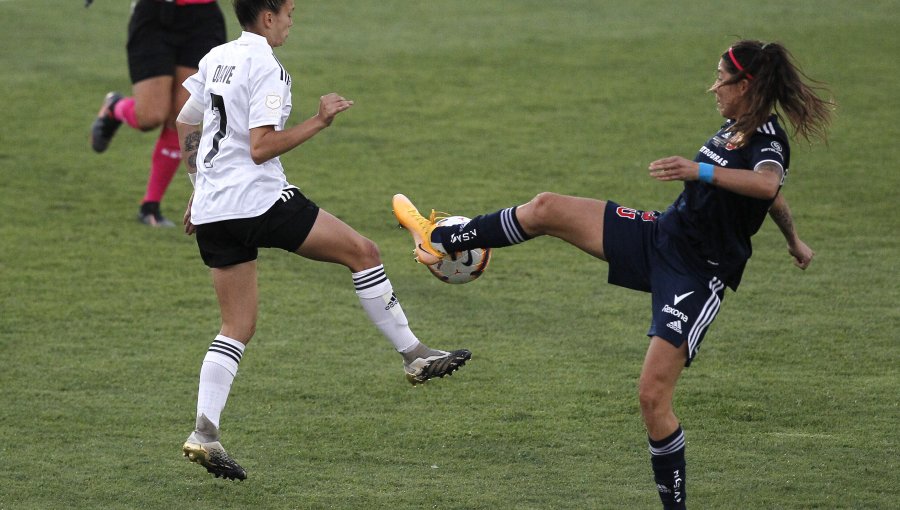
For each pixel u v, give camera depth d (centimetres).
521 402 2258
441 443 2075
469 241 1891
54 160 4012
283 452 2036
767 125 1728
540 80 5097
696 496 1862
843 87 4984
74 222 3416
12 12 6147
